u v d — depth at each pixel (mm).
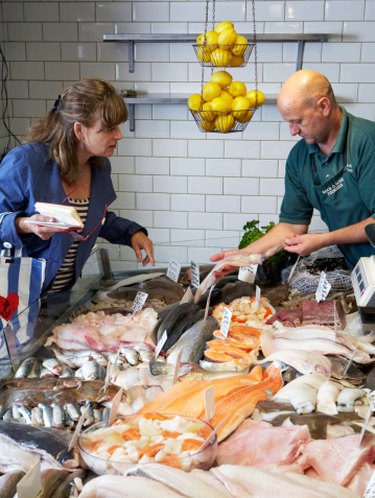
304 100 2889
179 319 2434
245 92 3383
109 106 2531
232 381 1977
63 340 2334
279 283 2902
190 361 2191
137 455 1571
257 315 2566
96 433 1664
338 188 3098
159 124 4680
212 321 2424
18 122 4828
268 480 1466
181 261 3094
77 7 4586
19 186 2623
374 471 1512
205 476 1506
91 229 2838
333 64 4484
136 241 3086
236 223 4805
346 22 4414
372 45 4430
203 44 3330
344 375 2076
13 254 2580
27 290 2453
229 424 1767
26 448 1661
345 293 2727
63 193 2693
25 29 4656
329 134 3016
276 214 4758
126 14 4562
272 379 2023
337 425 1762
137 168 4777
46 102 4766
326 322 2439
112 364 2156
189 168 4738
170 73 4617
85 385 1966
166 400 1872
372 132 2988
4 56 4707
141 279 2896
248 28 4500
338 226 3232
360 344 2221
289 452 1635
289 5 4430
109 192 2979
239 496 1439
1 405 1920
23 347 2197
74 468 1629
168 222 4855
